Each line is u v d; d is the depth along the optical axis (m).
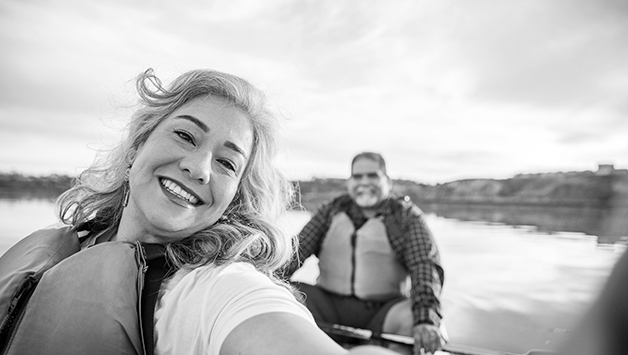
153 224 1.38
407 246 3.71
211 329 1.06
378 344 3.31
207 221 1.41
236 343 0.96
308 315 1.04
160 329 1.16
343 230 3.97
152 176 1.40
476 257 7.11
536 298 5.07
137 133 1.56
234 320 1.00
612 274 0.31
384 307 3.72
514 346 3.78
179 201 1.38
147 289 1.23
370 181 3.90
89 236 1.63
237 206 1.55
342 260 3.93
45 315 1.19
